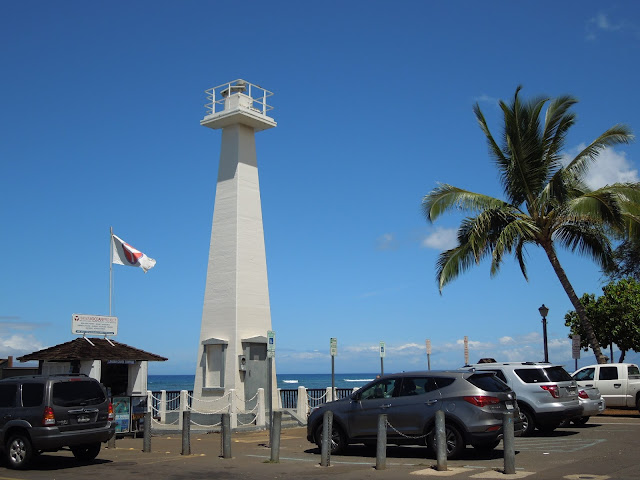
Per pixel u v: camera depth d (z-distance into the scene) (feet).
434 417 46.80
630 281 104.63
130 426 69.97
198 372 82.74
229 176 85.87
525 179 86.58
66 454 56.24
